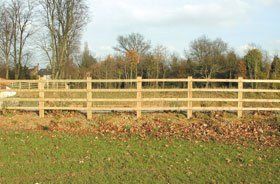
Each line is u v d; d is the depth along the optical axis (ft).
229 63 157.28
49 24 138.21
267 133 49.39
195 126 52.42
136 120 55.47
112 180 34.88
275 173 36.52
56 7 137.08
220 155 41.63
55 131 51.24
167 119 55.57
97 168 38.29
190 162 39.70
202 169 37.68
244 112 58.44
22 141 46.62
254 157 40.98
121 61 162.40
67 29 138.21
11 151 43.37
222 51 164.86
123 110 57.62
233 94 78.02
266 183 34.04
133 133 50.21
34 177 35.99
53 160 40.78
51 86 100.89
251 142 46.11
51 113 59.16
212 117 56.29
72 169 38.06
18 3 174.81
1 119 56.44
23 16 175.52
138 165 39.04
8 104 61.52
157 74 158.51
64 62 142.20
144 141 46.70
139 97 56.44
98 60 166.50
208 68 161.38
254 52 139.13
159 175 36.06
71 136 49.01
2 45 176.86
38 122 55.47
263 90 55.52
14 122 55.21
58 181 34.73
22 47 177.68
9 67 183.62
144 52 191.83
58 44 139.23
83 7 142.31
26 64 187.32
